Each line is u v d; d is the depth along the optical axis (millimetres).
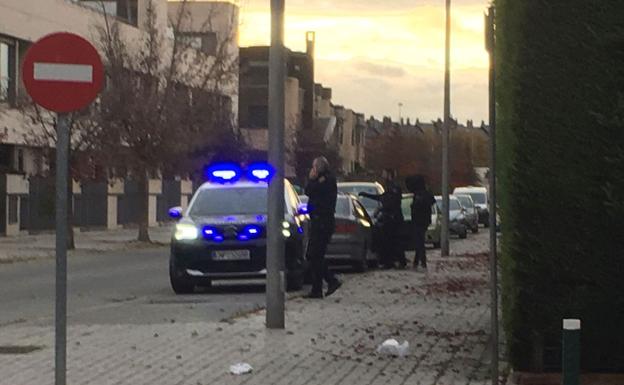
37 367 10102
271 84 12547
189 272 18047
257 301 16984
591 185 8805
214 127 41656
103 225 51375
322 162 16406
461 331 12555
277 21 12500
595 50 8695
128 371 9867
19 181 42562
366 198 29438
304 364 10195
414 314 14320
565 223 8914
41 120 34469
